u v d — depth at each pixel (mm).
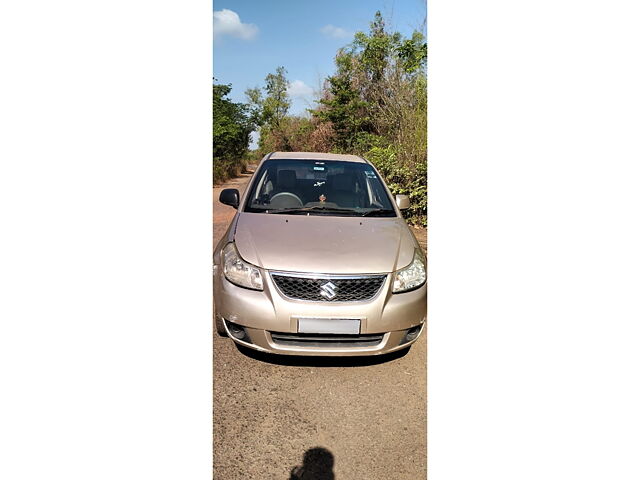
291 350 2408
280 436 2109
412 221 6477
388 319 2449
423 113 7195
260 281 2461
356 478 1900
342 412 2287
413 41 8820
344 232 2828
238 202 3348
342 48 13289
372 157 8148
